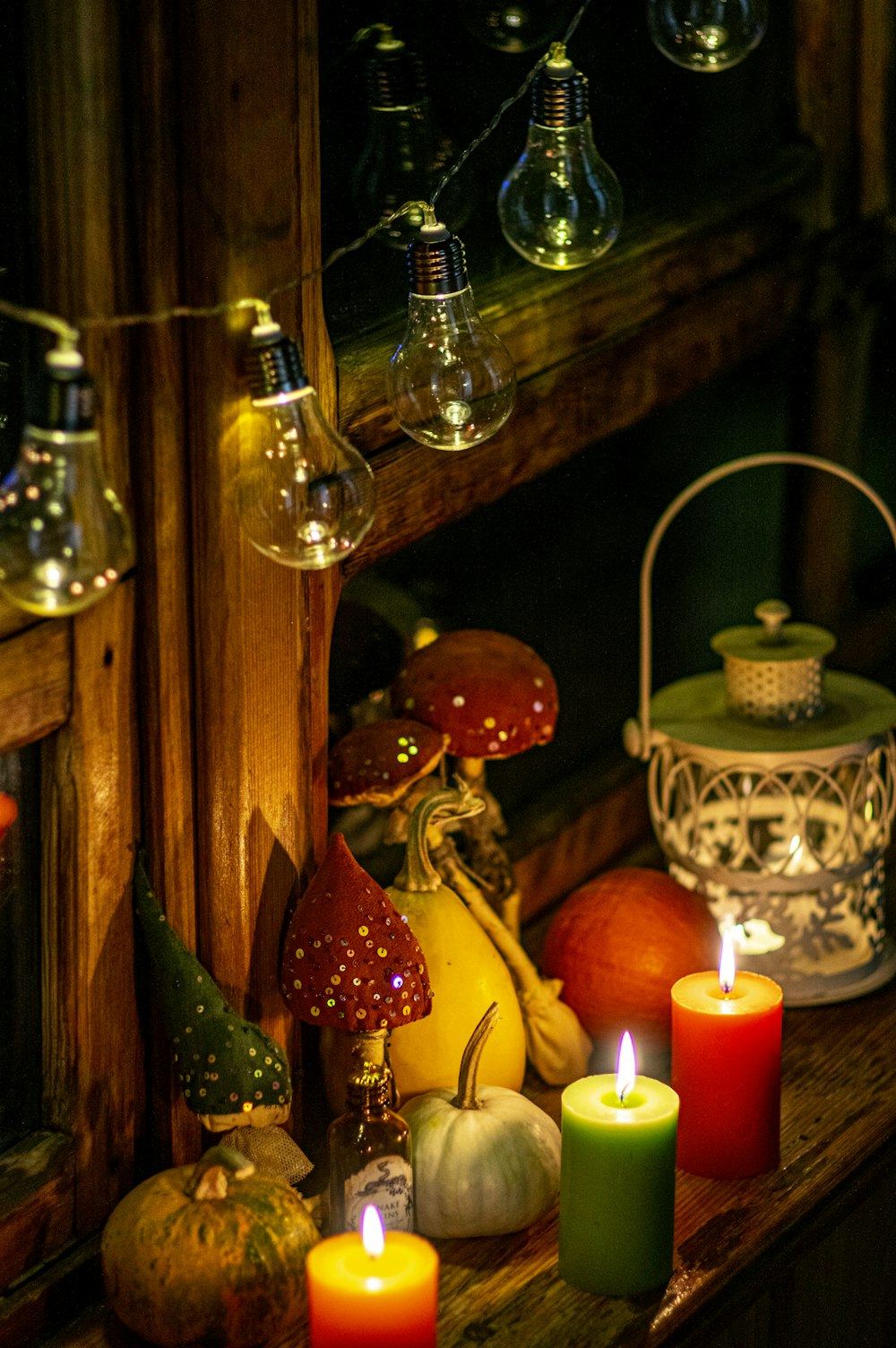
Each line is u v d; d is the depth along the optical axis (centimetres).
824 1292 173
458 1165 163
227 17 150
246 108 151
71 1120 159
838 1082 177
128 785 157
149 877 159
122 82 147
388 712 183
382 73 166
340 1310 147
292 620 161
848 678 191
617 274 183
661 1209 159
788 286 200
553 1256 163
